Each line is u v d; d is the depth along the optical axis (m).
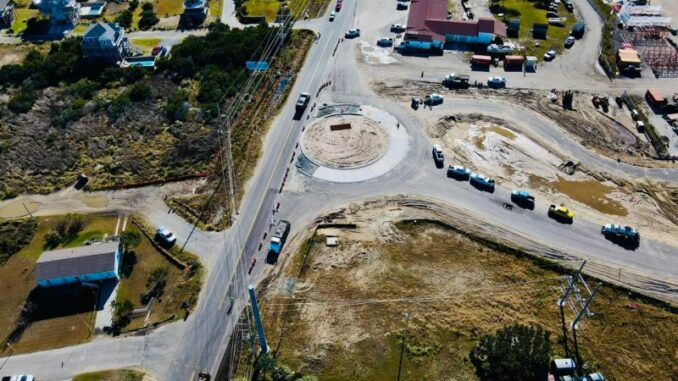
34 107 111.75
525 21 133.25
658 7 132.75
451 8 139.62
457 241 81.25
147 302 74.69
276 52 122.81
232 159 96.19
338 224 84.12
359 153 96.62
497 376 64.12
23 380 65.94
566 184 90.44
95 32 122.62
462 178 91.31
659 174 91.88
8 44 136.38
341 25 132.88
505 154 96.19
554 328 69.75
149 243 82.81
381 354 67.88
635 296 73.19
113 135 104.62
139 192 91.94
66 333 71.62
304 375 65.81
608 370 65.31
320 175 92.62
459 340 69.00
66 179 95.06
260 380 65.38
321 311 72.62
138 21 142.62
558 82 113.44
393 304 73.25
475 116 104.69
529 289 74.62
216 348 69.00
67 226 85.56
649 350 67.38
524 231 82.25
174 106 108.56
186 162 97.00
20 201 91.31
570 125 102.62
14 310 74.56
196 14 141.12
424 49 123.62
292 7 142.25
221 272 77.81
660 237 81.06
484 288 75.00
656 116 104.44
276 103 108.75
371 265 78.25
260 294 74.81
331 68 118.31
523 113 105.38
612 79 113.56
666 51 120.62
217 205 88.12
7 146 101.00
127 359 68.50
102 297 75.62
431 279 76.25
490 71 116.50
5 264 80.75
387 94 110.81
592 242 80.44
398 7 138.75
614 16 132.75
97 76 122.12
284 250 80.50
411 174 92.38
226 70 119.31
